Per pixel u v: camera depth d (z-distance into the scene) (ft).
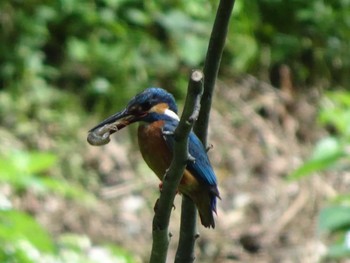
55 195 39.86
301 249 38.52
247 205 41.39
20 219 19.79
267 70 49.26
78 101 45.50
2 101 44.60
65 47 47.37
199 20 48.91
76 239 32.68
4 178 21.07
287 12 50.70
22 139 42.73
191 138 15.72
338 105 47.80
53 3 47.57
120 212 40.32
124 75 46.37
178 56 47.42
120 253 23.59
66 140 43.27
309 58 50.19
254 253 38.91
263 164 43.86
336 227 20.47
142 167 42.70
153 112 17.21
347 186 42.63
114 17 47.78
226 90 47.62
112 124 15.88
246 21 49.80
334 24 50.47
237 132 45.57
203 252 38.68
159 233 13.55
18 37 46.75
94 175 41.96
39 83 45.73
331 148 23.03
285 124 46.68
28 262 20.77
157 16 48.44
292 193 42.14
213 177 16.42
